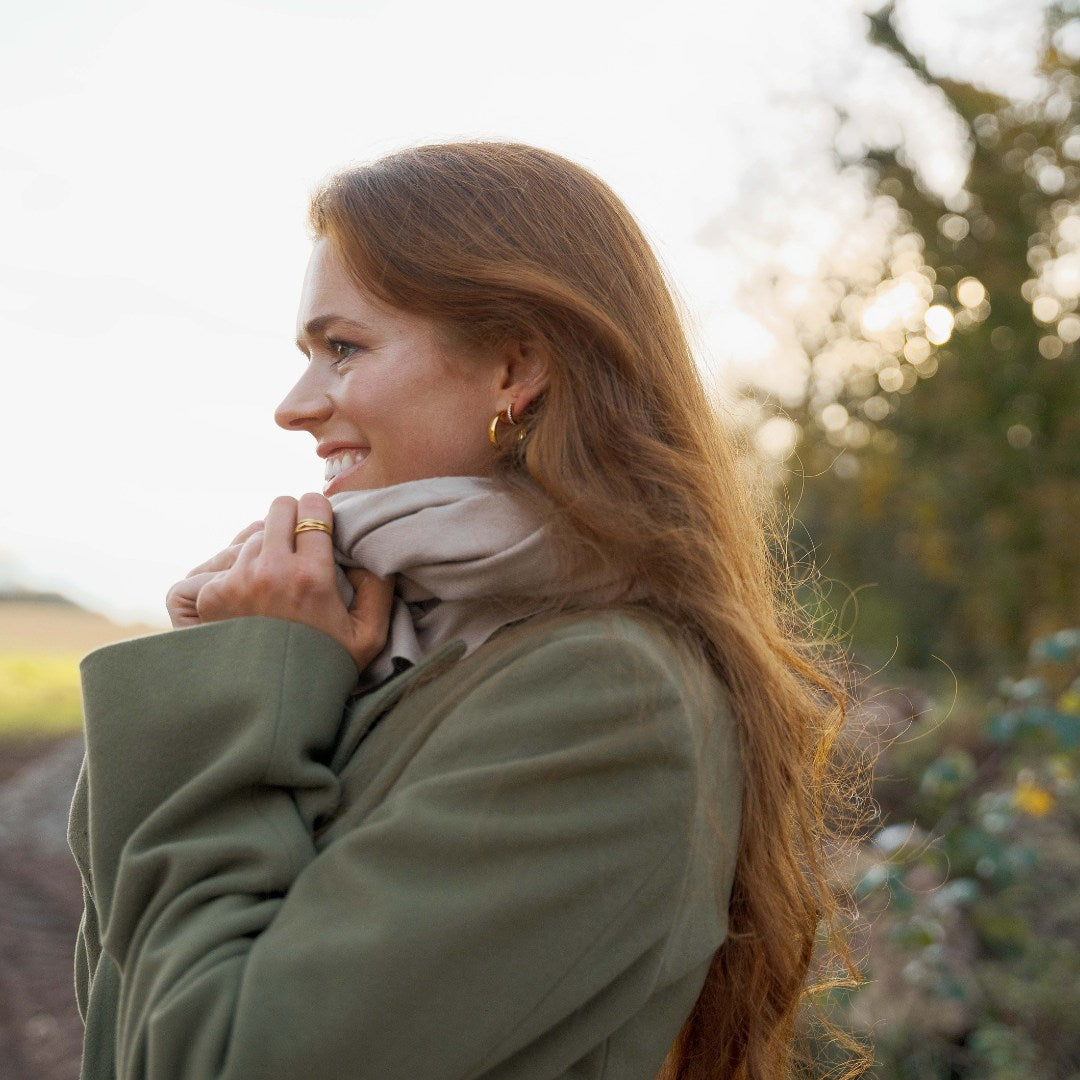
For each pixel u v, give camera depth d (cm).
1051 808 305
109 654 120
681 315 152
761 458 177
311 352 135
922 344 1249
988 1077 290
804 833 135
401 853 100
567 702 105
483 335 128
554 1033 103
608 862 101
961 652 1201
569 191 136
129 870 108
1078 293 1198
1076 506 1135
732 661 123
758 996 128
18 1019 451
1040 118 1194
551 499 123
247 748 110
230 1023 95
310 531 123
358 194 130
